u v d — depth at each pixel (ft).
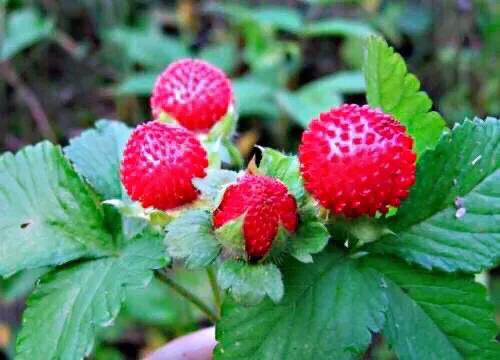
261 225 0.31
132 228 0.39
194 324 0.74
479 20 1.10
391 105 0.39
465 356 0.35
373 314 0.34
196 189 0.35
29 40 0.98
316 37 1.15
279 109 0.96
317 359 0.34
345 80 0.85
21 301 0.91
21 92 1.06
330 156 0.32
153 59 0.97
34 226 0.40
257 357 0.34
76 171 0.41
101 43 1.15
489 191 0.35
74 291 0.38
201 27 1.18
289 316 0.34
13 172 0.41
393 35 1.11
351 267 0.35
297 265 0.35
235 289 0.31
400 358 0.34
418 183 0.36
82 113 1.11
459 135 0.36
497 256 0.35
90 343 0.35
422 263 0.35
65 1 1.14
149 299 0.74
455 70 1.09
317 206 0.33
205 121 0.41
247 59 0.97
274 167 0.34
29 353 0.37
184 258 0.32
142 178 0.35
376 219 0.34
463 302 0.35
